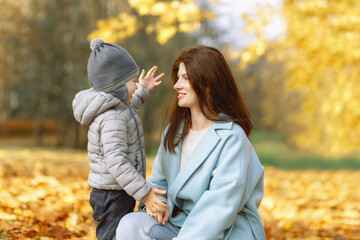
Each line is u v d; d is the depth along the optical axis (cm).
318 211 488
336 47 723
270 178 792
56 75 2041
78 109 206
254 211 213
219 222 191
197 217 195
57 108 2005
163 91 1870
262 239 216
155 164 236
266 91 3881
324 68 797
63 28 2045
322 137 1170
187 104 218
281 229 405
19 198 374
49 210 351
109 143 197
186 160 221
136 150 212
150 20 1573
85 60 1984
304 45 758
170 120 233
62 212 350
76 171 608
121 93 210
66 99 2008
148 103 1916
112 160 196
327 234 392
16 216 322
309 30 737
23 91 2030
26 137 2883
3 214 316
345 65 779
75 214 339
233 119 218
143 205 227
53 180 466
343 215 482
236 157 204
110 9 1905
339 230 417
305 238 382
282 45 763
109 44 213
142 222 201
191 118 226
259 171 218
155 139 2239
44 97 2067
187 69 215
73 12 2003
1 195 370
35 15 2086
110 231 206
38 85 2030
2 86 2389
